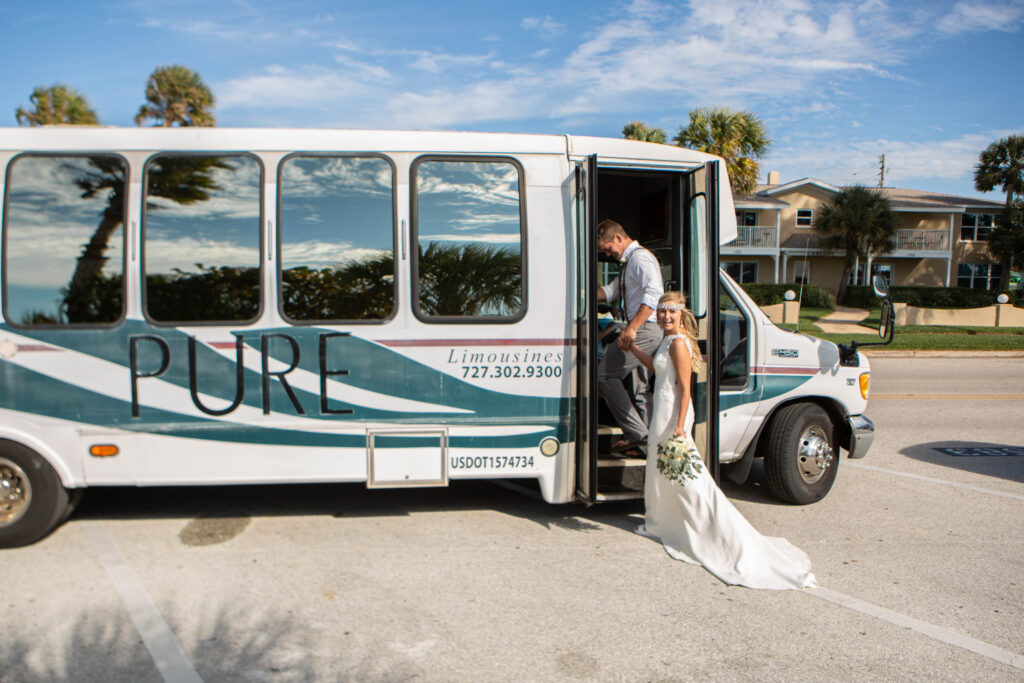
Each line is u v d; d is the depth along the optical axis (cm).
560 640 377
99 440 477
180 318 482
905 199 4316
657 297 530
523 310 515
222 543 498
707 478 477
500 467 518
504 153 512
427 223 505
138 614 395
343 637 376
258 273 489
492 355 512
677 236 593
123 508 568
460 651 364
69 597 413
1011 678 351
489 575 455
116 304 478
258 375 490
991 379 1478
